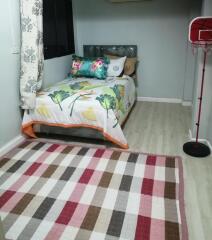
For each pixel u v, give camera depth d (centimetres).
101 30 428
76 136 296
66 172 226
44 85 335
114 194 194
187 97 413
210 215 172
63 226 164
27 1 253
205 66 248
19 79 277
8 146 270
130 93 369
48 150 269
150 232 158
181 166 232
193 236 155
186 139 291
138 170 227
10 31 256
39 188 204
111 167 233
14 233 160
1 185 209
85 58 380
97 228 162
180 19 388
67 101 267
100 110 256
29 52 265
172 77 423
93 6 415
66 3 391
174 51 407
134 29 412
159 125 336
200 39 218
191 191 197
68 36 407
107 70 374
